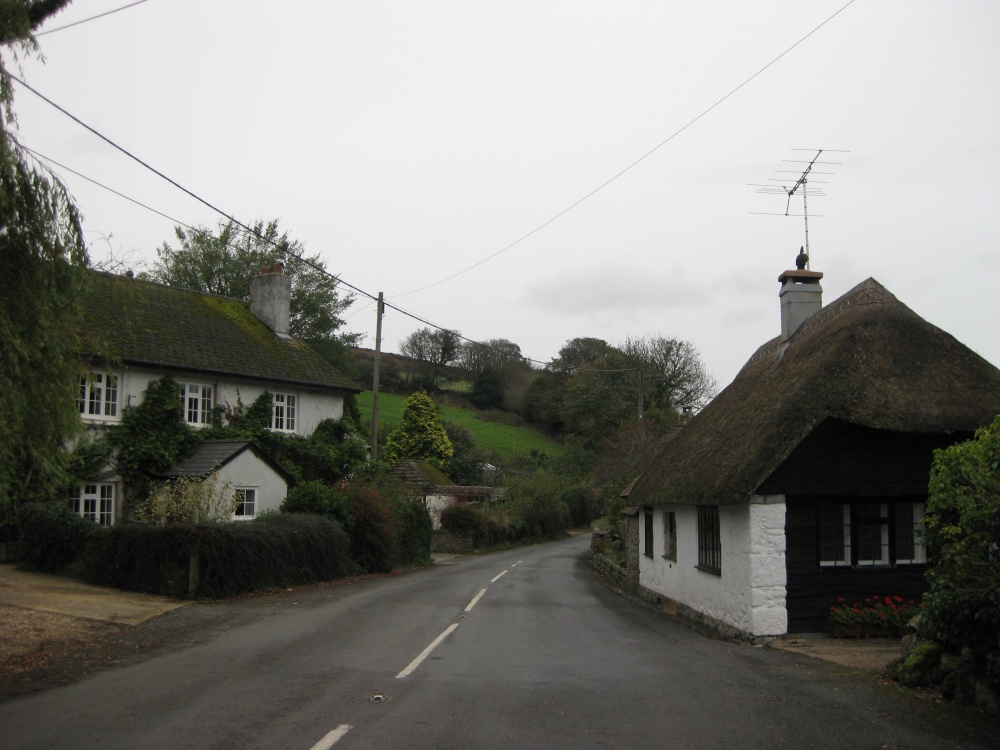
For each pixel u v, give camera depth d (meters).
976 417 12.18
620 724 6.89
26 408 8.20
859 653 10.97
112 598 15.88
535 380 80.75
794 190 17.95
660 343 68.12
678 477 16.39
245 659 9.86
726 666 9.90
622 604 18.91
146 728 6.56
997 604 7.42
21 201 7.96
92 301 24.73
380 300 31.19
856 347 13.05
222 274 44.72
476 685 8.43
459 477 56.38
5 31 8.07
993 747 6.29
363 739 6.27
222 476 23.19
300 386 29.30
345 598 17.78
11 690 8.03
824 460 12.61
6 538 19.91
